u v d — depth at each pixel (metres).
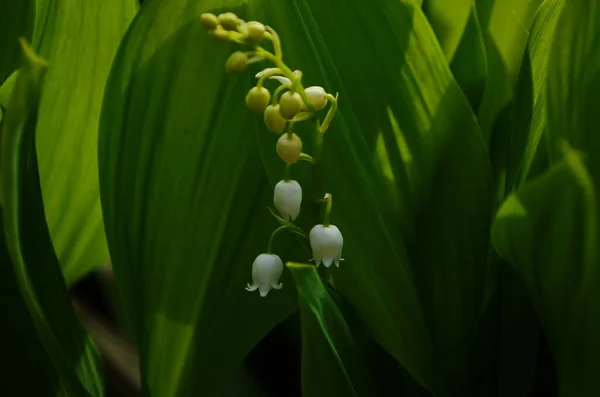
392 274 0.46
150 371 0.47
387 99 0.46
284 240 0.47
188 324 0.47
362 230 0.45
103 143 0.47
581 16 0.44
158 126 0.47
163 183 0.47
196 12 0.46
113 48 0.49
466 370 0.47
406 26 0.46
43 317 0.44
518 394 0.48
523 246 0.44
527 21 0.50
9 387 0.47
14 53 0.49
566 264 0.44
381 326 0.46
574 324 0.44
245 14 0.46
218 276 0.47
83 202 0.49
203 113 0.47
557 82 0.44
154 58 0.47
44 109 0.48
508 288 0.48
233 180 0.47
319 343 0.43
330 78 0.46
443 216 0.46
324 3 0.46
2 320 0.47
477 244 0.47
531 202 0.43
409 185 0.46
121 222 0.47
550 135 0.45
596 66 0.44
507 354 0.47
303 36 0.46
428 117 0.46
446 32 0.49
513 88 0.49
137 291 0.47
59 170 0.49
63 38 0.48
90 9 0.49
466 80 0.49
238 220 0.47
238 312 0.47
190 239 0.47
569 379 0.45
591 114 0.44
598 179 0.44
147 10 0.46
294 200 0.45
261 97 0.43
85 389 0.45
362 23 0.46
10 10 0.49
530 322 0.48
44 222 0.46
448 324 0.47
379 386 0.47
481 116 0.49
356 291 0.46
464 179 0.46
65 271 0.50
